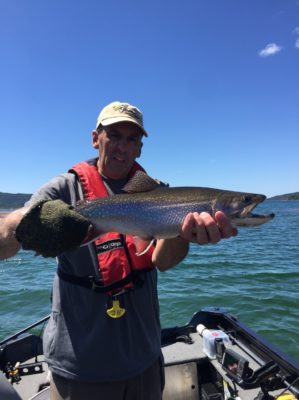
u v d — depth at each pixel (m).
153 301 0.98
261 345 1.38
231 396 1.22
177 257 1.00
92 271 0.91
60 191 0.99
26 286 3.88
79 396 0.87
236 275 4.18
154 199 1.01
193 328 1.64
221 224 0.87
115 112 1.03
